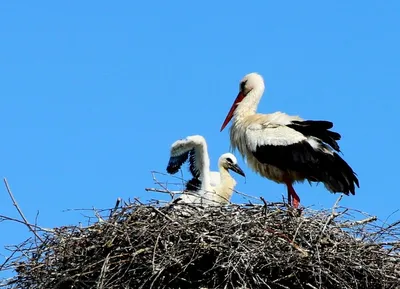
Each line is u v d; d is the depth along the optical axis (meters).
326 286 13.49
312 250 13.51
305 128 18.20
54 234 14.18
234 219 13.81
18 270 14.09
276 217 14.05
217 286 13.26
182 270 13.39
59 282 13.56
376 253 13.82
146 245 13.64
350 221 14.32
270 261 13.23
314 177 17.89
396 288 13.67
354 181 17.83
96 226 13.98
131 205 14.10
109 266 13.47
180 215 14.05
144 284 13.45
